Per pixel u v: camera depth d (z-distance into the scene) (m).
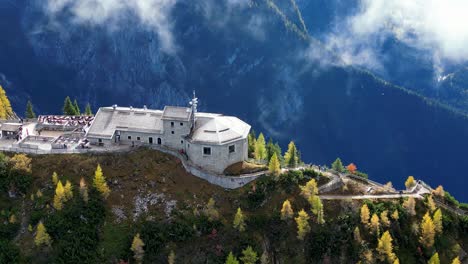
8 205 143.62
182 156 162.38
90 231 136.75
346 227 147.88
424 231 149.50
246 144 173.12
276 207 150.88
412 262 147.62
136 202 146.75
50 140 170.12
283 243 144.38
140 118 171.25
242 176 156.62
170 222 142.50
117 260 133.25
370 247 146.38
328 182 163.00
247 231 144.25
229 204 150.50
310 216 149.38
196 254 137.50
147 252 135.62
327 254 143.75
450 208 166.50
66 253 131.75
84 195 141.75
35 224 138.50
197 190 153.00
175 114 164.00
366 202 157.00
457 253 152.50
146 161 158.50
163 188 151.38
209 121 168.25
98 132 166.62
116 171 154.12
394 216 153.00
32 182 148.75
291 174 159.75
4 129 174.88
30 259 131.25
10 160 152.12
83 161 155.00
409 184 173.12
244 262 135.88
